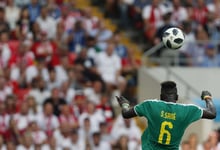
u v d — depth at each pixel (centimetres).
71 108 6328
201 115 3553
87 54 6862
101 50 6938
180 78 6725
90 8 7569
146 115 3553
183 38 3734
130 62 6956
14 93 6475
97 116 6344
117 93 6750
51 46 6819
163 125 3534
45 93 6462
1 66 6644
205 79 6975
